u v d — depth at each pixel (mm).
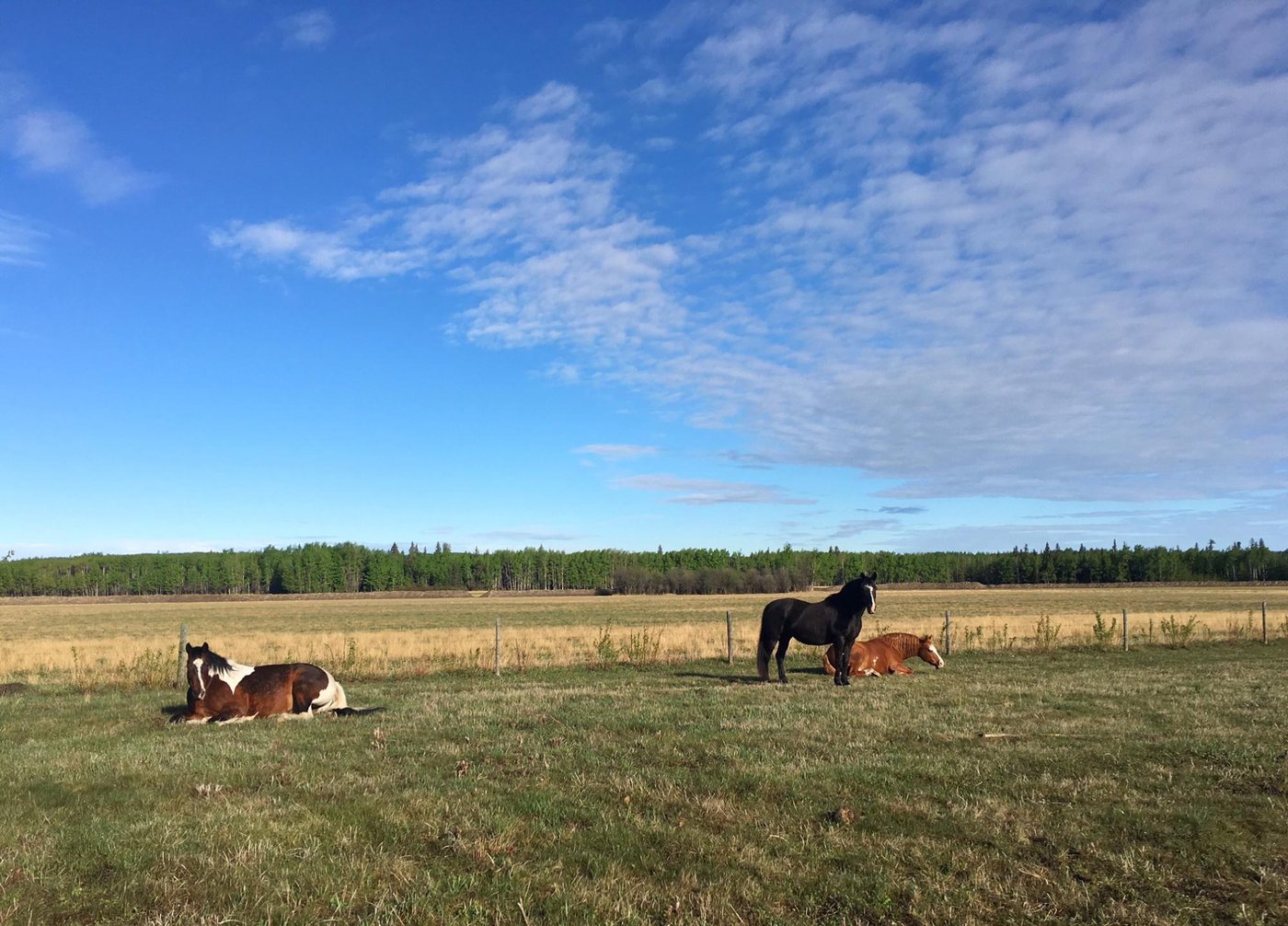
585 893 5797
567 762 9531
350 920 5484
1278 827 7090
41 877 6121
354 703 15141
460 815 7551
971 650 24922
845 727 11406
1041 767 9094
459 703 14625
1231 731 10930
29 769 9633
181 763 9789
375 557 161125
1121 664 21141
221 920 5426
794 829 7098
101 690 18000
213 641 29828
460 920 5441
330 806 7895
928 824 7203
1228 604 65438
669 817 7461
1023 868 6238
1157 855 6492
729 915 5484
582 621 51281
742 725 11602
